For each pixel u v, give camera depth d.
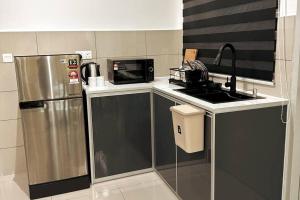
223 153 2.06
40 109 2.58
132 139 3.02
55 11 3.19
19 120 3.20
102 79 3.03
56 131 2.67
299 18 2.03
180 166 2.53
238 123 2.06
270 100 2.18
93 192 2.82
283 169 2.32
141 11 3.52
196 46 3.29
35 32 3.11
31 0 3.09
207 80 2.81
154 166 3.16
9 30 3.06
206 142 2.11
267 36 2.29
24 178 3.19
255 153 2.17
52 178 2.75
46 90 2.57
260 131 2.15
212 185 2.07
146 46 3.58
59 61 2.56
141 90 2.95
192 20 3.32
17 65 2.46
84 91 2.86
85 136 2.82
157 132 2.97
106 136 2.91
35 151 2.65
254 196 2.25
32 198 2.73
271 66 2.29
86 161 2.84
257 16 2.37
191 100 2.25
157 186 2.90
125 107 2.92
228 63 2.77
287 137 2.25
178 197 2.65
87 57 3.34
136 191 2.82
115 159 2.99
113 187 2.90
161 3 3.59
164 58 3.67
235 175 2.14
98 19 3.36
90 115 2.80
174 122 2.27
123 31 3.44
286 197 2.35
